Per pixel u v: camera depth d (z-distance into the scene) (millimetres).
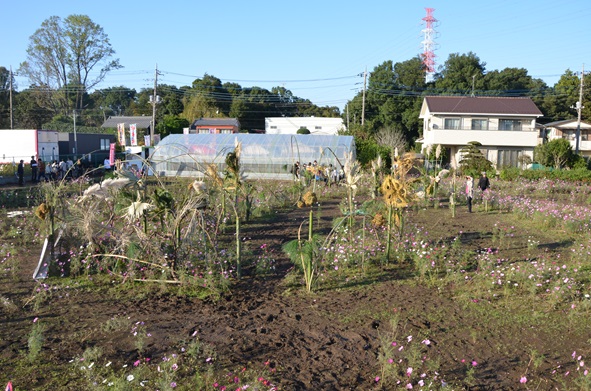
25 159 31531
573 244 10656
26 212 13086
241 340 5391
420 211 15609
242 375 4574
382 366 4738
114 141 42875
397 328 5820
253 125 72062
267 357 5000
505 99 41531
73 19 55375
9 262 8352
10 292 6965
